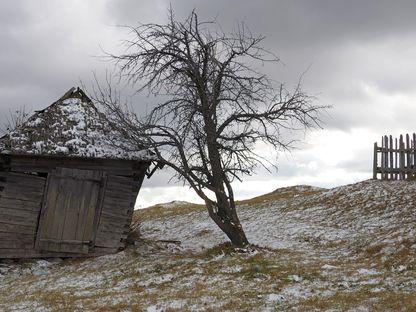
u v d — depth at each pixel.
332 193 34.31
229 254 18.30
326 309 10.28
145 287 14.24
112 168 20.94
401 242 17.28
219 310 10.77
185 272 15.94
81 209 20.44
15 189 19.88
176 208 49.03
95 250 20.50
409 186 30.09
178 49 18.92
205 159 19.61
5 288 16.16
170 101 19.02
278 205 37.22
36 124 20.89
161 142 19.39
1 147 19.45
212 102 18.88
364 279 13.38
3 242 19.48
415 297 10.44
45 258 20.17
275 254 18.70
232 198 19.72
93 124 21.78
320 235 24.45
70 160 20.52
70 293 14.09
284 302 11.29
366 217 26.55
